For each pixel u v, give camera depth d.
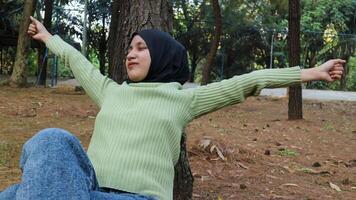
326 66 2.64
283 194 5.62
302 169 7.04
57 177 2.10
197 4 27.25
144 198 2.36
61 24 26.23
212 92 2.68
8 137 7.68
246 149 7.77
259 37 26.94
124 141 2.53
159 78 2.73
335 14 28.41
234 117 12.27
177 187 4.11
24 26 16.02
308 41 28.38
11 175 5.57
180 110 2.62
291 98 12.09
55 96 13.71
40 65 19.11
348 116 14.20
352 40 27.67
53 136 2.21
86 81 2.88
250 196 5.41
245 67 28.22
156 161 2.51
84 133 8.27
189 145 7.25
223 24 25.84
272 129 10.59
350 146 9.38
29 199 2.05
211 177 6.08
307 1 28.98
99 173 2.50
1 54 26.25
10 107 10.83
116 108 2.65
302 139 9.70
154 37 2.73
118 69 4.09
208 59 15.03
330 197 5.71
